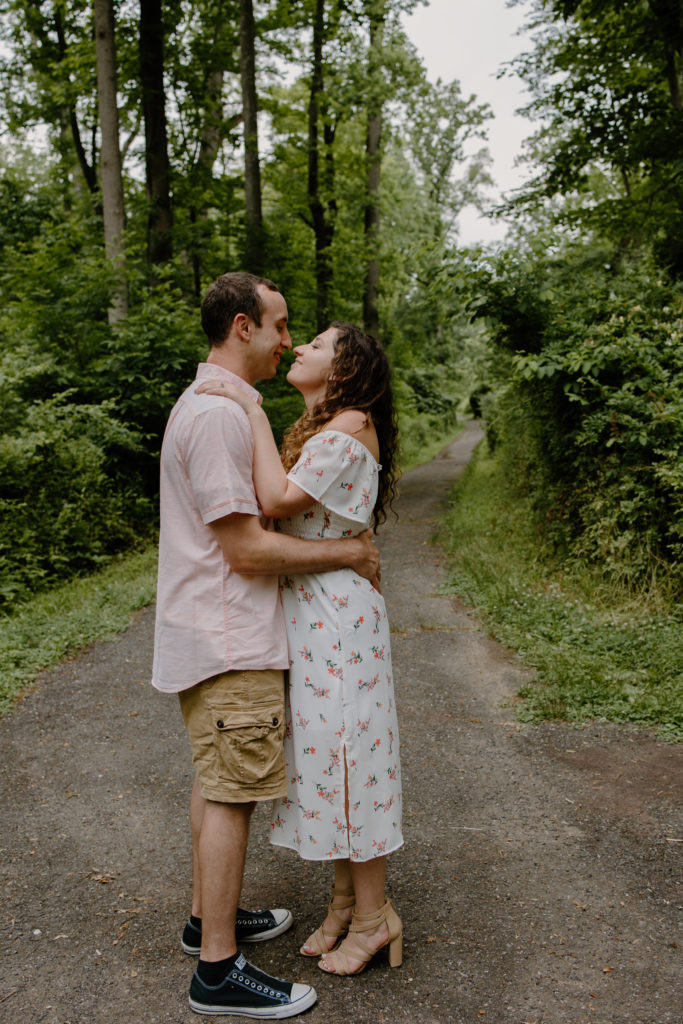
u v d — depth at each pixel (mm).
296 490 2051
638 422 6145
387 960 2262
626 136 11328
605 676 4559
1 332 11484
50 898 2631
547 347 7270
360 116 18625
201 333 11375
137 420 10734
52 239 12367
